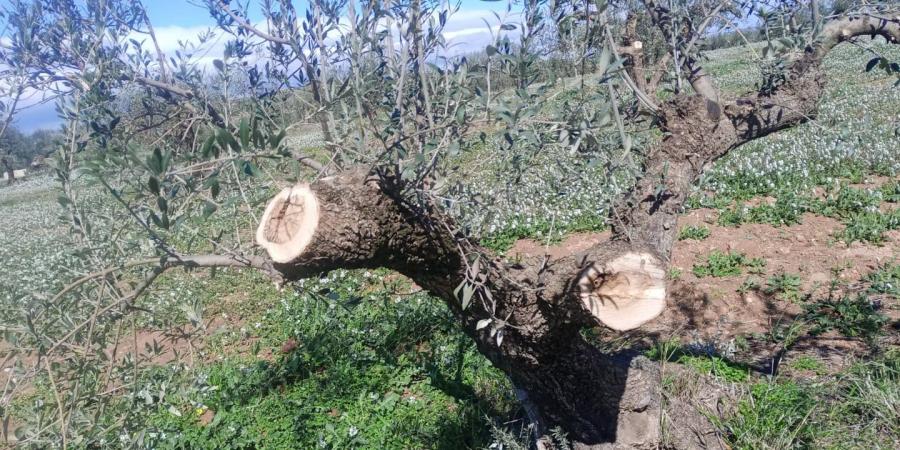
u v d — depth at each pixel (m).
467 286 2.51
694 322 6.02
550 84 2.29
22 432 2.50
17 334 2.51
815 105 3.54
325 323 6.77
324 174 2.53
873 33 3.35
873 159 9.87
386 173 2.37
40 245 14.34
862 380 4.12
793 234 7.80
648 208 3.25
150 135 3.05
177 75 2.73
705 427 3.87
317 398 5.36
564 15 2.47
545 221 9.18
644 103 3.12
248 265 2.52
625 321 2.49
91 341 2.52
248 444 4.84
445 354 5.65
